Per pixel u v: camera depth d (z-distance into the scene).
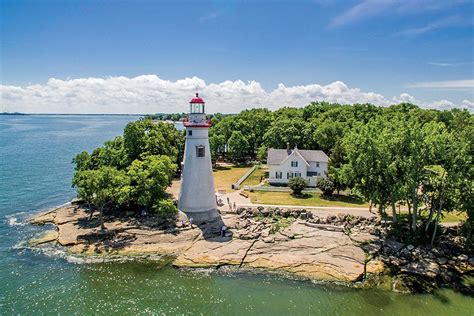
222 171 90.50
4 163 106.88
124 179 50.44
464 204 41.62
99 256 41.47
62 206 61.03
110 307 32.06
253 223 49.75
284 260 40.41
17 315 30.55
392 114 114.31
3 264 39.12
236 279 37.47
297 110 139.12
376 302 33.81
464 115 107.88
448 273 38.34
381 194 45.16
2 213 57.12
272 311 32.12
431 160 42.34
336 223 49.47
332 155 67.25
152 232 46.75
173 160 65.50
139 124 65.44
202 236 46.09
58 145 158.75
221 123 115.25
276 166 72.50
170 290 35.09
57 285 35.31
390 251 42.03
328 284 36.66
